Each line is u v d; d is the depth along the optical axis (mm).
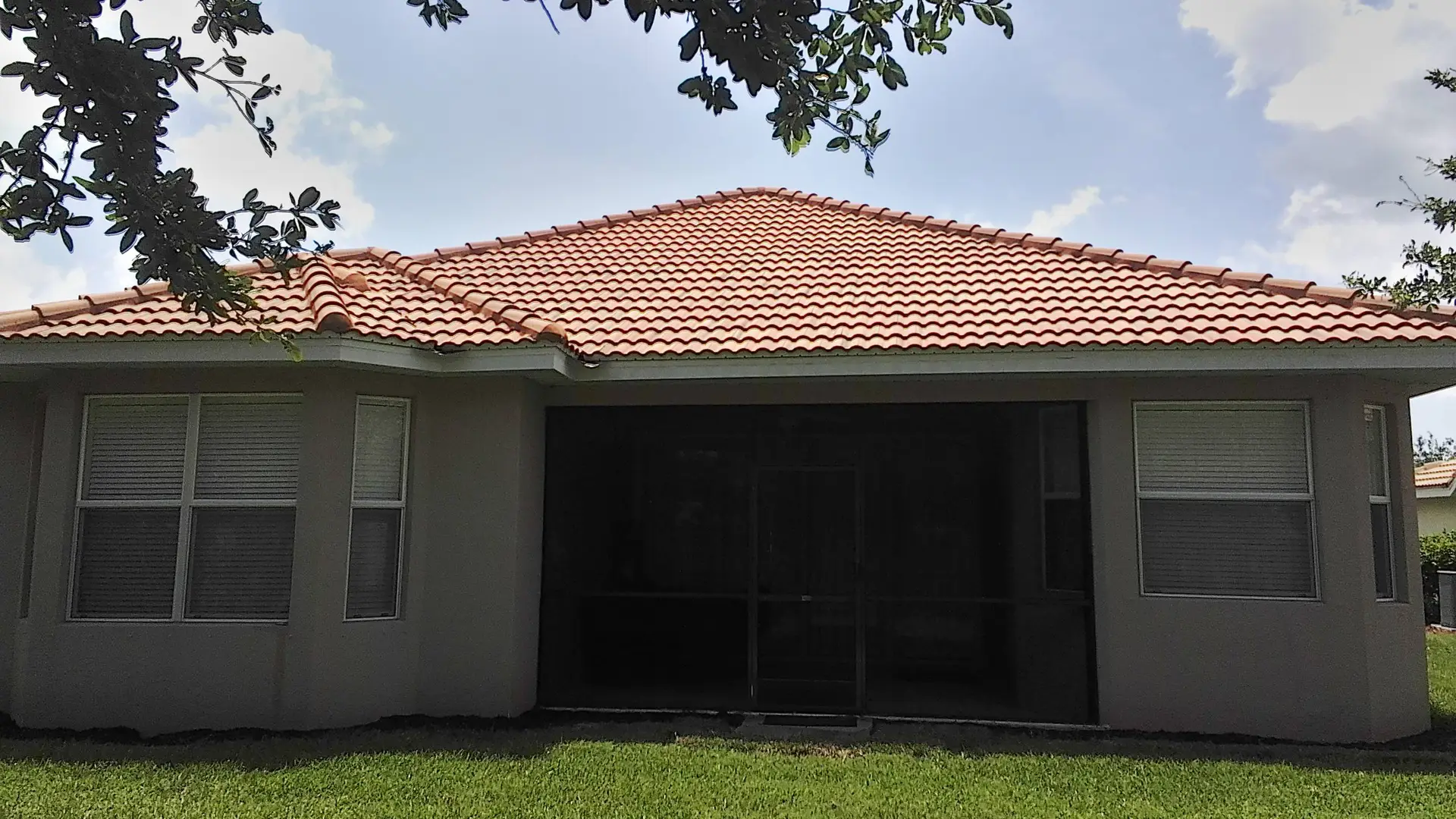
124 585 8516
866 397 9039
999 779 6781
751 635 9148
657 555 9352
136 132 3486
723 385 9242
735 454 9367
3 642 8914
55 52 3320
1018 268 10445
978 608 8875
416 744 7613
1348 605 8180
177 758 7141
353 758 7105
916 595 8977
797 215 13180
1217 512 8586
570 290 10547
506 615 8742
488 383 8984
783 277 10695
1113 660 8383
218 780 6602
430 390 9047
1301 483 8469
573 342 8883
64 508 8469
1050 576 8773
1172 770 6969
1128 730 8297
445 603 8828
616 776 6770
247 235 3887
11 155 3406
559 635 9336
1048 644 8703
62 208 3502
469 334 8625
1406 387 9094
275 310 8453
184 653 8242
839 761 7227
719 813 6020
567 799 6254
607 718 8820
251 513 8539
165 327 8094
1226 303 8898
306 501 8297
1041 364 8320
